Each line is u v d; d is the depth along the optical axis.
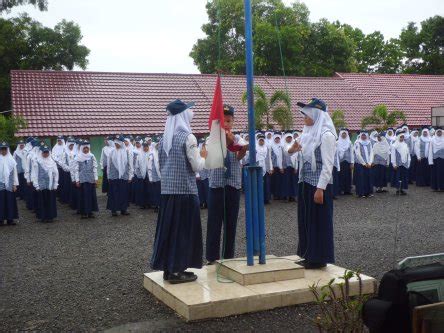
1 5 19.27
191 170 5.76
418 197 15.28
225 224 6.79
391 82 30.73
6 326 5.16
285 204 14.69
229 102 24.86
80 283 6.66
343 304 3.81
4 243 9.95
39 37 27.66
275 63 29.12
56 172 12.78
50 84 23.81
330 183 6.18
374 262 7.30
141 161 14.74
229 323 4.98
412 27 41.66
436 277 3.33
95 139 22.05
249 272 5.67
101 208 15.01
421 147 18.25
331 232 6.24
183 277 5.80
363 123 23.27
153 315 5.28
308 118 6.25
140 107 23.52
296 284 5.62
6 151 12.53
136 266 7.47
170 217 5.70
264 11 29.30
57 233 10.91
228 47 29.42
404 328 3.22
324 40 32.25
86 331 4.93
